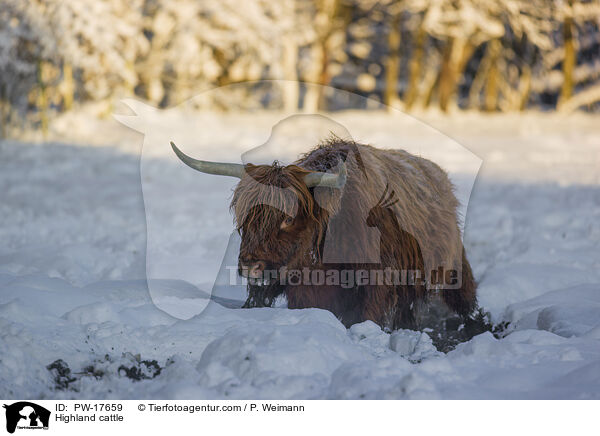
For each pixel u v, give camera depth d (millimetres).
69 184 23703
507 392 6516
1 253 13781
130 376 7148
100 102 44156
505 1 50656
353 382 6492
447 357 7848
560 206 19734
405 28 60344
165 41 50500
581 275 12086
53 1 37969
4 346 7156
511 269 12555
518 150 33281
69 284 10359
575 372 6703
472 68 66188
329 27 54562
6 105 39125
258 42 50031
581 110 60688
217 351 7266
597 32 59844
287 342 7180
